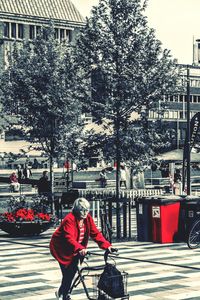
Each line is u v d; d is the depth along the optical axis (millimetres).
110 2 21766
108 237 18891
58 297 9672
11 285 12617
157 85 21578
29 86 30750
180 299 11039
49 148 32031
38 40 32844
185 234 19500
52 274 13906
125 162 22094
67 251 9492
